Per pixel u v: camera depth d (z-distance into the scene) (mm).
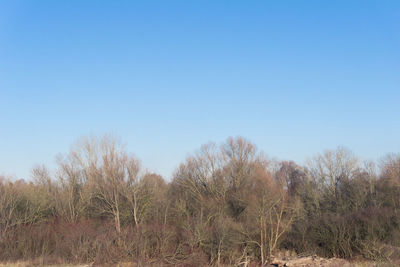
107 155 50156
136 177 49312
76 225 46719
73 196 54625
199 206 53031
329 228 43938
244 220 46031
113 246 41500
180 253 41531
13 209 48750
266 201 43719
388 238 40469
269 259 41531
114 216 48500
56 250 43438
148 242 41719
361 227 41875
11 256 43500
